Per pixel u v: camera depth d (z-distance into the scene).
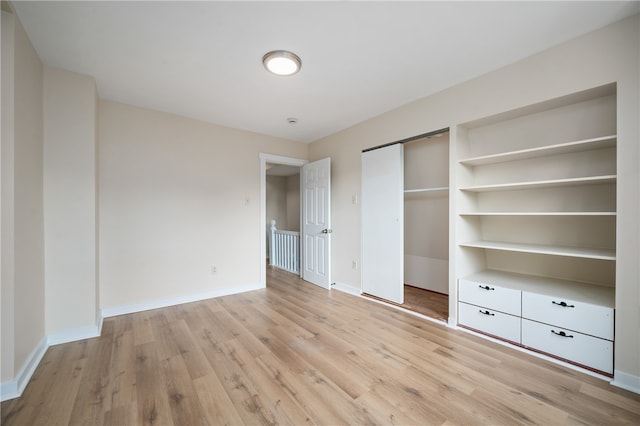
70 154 2.28
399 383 1.73
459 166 2.57
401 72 2.34
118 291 2.92
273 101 2.91
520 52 2.07
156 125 3.15
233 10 1.62
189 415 1.47
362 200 3.56
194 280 3.41
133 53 2.06
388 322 2.71
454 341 2.29
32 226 1.92
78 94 2.32
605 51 1.77
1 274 1.60
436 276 3.74
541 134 2.29
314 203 4.24
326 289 3.94
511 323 2.20
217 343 2.28
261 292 3.79
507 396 1.60
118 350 2.15
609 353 1.74
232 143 3.75
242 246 3.82
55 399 1.59
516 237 2.59
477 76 2.41
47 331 2.19
